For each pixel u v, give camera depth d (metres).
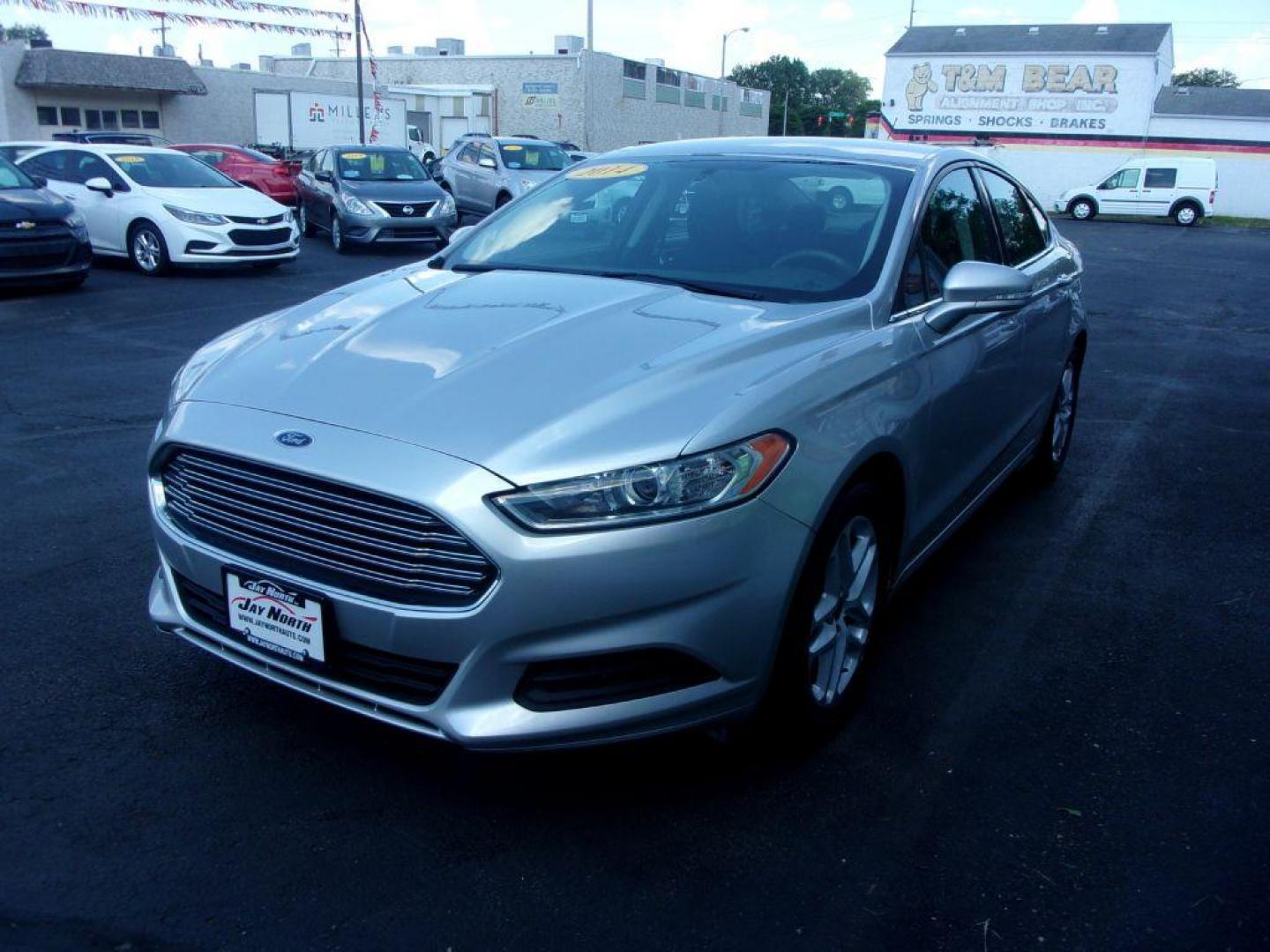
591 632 2.50
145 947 2.34
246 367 3.06
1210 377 9.16
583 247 4.02
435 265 4.17
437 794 2.91
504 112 47.56
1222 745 3.30
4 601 3.98
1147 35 46.84
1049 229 5.57
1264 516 5.49
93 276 12.71
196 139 40.16
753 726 2.98
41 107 35.59
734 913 2.50
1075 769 3.14
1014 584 4.50
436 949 2.36
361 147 17.44
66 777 2.93
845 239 3.70
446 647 2.52
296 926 2.42
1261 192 44.69
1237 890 2.62
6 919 2.40
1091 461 6.46
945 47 49.72
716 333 3.06
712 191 4.05
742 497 2.60
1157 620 4.20
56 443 6.02
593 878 2.61
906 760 3.15
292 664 2.77
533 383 2.74
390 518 2.52
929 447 3.54
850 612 3.22
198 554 2.86
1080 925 2.49
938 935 2.45
